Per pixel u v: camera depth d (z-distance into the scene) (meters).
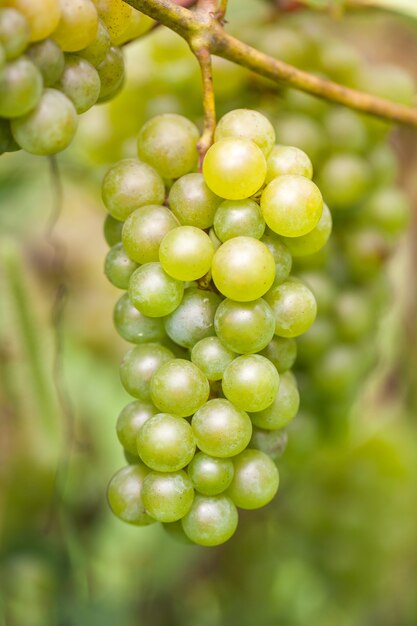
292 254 0.45
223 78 0.51
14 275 0.58
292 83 0.47
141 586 0.68
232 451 0.42
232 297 0.41
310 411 0.54
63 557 0.63
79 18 0.41
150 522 0.43
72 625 0.62
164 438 0.41
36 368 0.58
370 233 0.55
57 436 0.60
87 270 0.69
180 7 0.43
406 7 0.55
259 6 0.56
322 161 0.53
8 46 0.39
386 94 0.54
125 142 0.54
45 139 0.40
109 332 0.68
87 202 0.69
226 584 0.74
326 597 0.72
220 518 0.42
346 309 0.53
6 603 0.61
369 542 0.69
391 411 0.69
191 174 0.43
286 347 0.44
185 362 0.42
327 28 0.60
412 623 0.81
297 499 0.70
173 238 0.42
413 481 0.71
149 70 0.53
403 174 0.65
